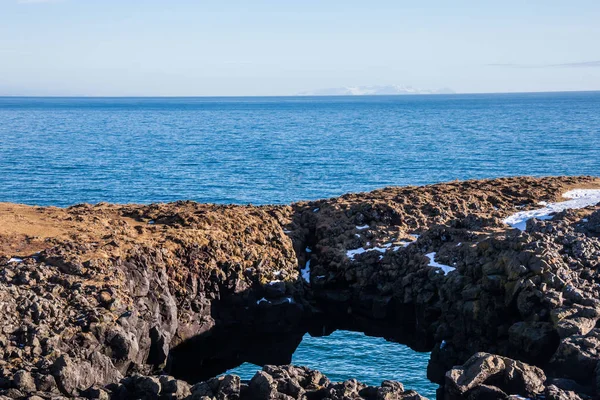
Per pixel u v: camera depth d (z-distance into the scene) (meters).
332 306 57.56
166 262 50.84
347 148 184.62
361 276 56.66
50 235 52.50
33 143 196.25
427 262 54.62
